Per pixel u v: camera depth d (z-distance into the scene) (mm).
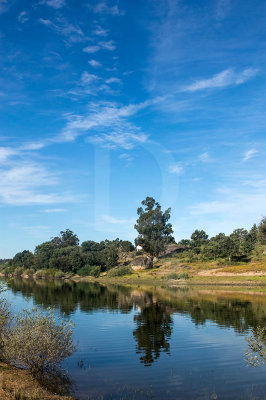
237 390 12680
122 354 17672
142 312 31781
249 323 25328
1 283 18547
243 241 96688
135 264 105375
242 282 62438
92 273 108750
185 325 25047
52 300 42438
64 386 12938
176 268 87688
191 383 13461
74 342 20281
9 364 14734
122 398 11914
